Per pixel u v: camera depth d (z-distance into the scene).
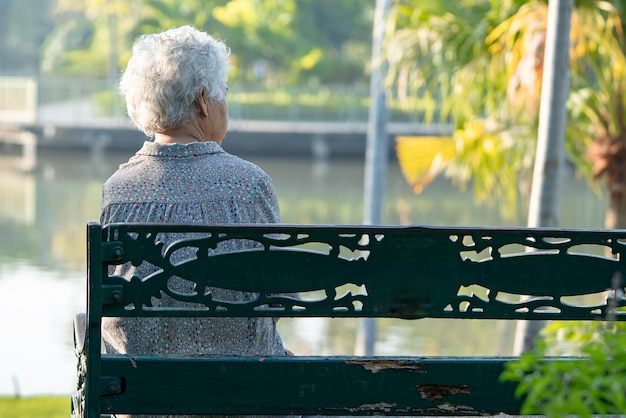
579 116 13.88
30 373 16.77
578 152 14.14
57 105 53.84
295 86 62.25
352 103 52.91
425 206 37.03
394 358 3.90
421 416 4.24
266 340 4.15
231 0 64.75
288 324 21.48
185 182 4.06
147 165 4.11
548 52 9.10
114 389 3.79
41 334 19.58
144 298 3.75
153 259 3.72
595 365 2.93
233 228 3.73
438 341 19.52
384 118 17.25
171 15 64.25
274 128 51.72
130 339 4.04
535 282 3.89
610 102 13.34
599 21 12.28
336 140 50.97
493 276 3.88
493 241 3.86
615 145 13.64
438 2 13.09
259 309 3.82
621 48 12.58
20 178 44.69
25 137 52.78
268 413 3.87
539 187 9.23
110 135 52.22
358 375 3.88
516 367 3.01
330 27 69.81
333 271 3.82
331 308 3.84
